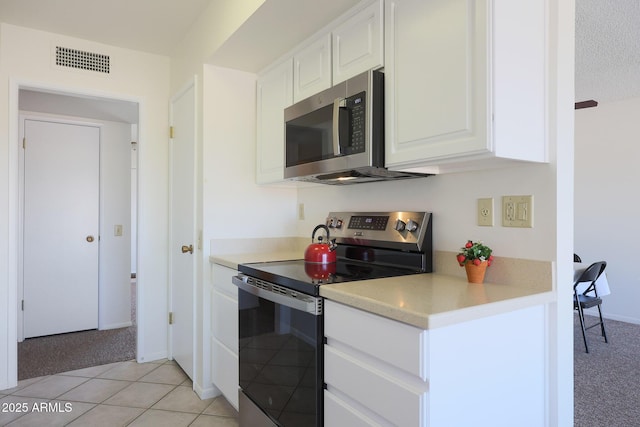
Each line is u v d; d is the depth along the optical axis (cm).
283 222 273
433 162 136
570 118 135
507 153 120
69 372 281
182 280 281
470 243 147
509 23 121
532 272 135
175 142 296
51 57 266
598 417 223
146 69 301
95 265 385
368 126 153
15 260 257
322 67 192
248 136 261
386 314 110
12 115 254
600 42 295
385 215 190
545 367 132
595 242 449
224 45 216
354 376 124
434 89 132
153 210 305
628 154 427
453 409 108
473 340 112
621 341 359
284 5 173
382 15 155
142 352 301
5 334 254
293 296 149
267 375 169
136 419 218
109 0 227
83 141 381
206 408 231
